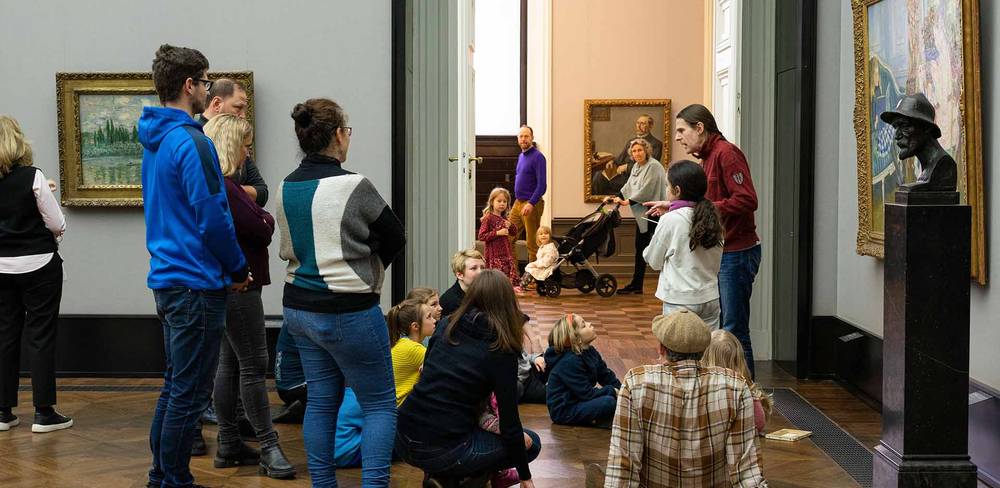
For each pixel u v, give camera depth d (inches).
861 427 225.0
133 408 237.8
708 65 483.5
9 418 218.7
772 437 215.0
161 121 160.6
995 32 181.5
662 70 494.3
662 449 128.4
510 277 442.9
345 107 272.4
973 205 185.6
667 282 210.8
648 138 495.2
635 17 493.4
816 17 270.2
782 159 286.8
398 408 164.9
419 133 294.0
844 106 268.5
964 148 186.4
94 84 268.8
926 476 155.4
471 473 159.9
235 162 179.2
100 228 273.3
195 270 159.9
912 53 213.2
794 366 277.6
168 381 168.7
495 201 438.3
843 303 270.5
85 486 180.7
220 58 272.1
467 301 160.6
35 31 270.2
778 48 286.5
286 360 227.1
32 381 216.4
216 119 181.2
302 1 271.3
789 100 279.6
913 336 155.2
